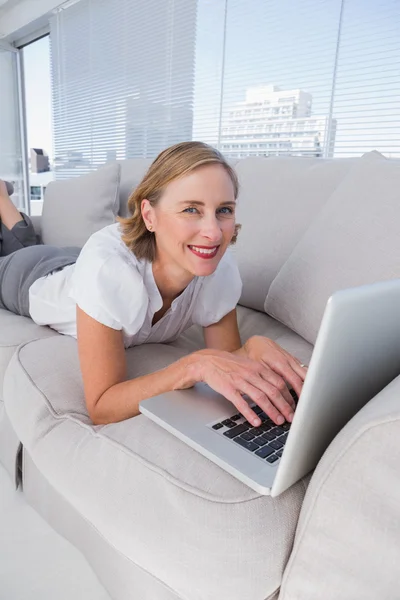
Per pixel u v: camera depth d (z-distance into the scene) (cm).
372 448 45
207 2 248
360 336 47
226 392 67
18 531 96
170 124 287
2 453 111
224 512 54
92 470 67
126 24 306
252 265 128
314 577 51
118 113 329
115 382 82
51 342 105
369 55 188
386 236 89
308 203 123
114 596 76
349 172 112
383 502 45
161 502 58
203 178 70
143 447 65
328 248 99
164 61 283
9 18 416
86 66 353
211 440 62
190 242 73
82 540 86
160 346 107
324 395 47
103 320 80
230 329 108
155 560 57
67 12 361
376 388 57
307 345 102
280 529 55
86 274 82
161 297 95
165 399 72
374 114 194
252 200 137
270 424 66
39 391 87
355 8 186
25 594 81
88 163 372
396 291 50
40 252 140
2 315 136
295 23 209
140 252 86
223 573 53
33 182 471
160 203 74
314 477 52
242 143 244
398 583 46
